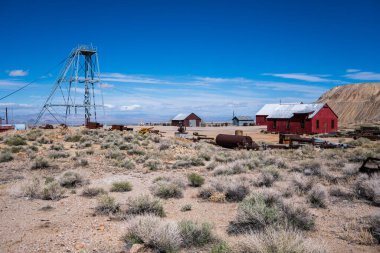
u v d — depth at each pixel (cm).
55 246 771
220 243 738
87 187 1441
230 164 2103
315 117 6381
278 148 3522
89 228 918
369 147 3522
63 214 1082
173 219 1021
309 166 1969
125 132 5403
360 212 1071
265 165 2205
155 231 770
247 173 1939
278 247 654
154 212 1062
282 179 1680
